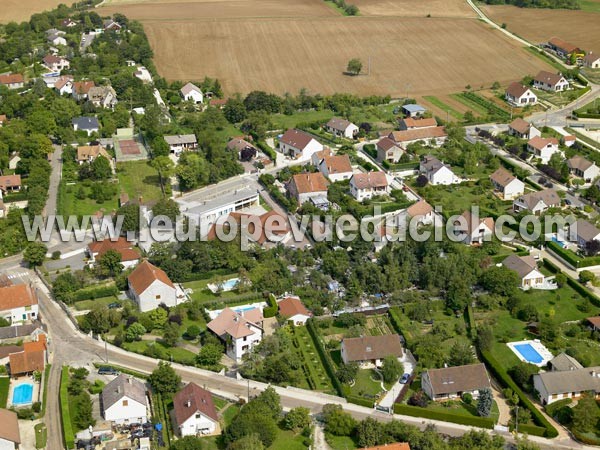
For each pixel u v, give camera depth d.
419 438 175.75
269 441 178.75
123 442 179.25
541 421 187.62
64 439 180.38
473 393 197.62
